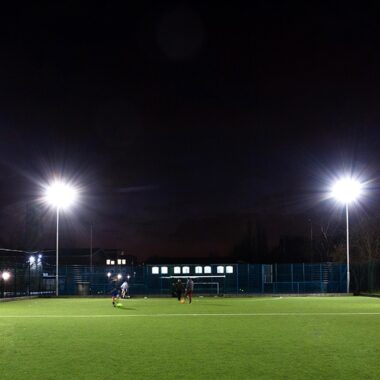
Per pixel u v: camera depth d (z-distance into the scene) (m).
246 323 21.75
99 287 54.12
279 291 53.09
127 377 11.02
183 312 28.28
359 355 13.55
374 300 40.69
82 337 17.42
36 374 11.36
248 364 12.36
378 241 64.50
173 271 53.41
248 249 106.19
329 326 20.41
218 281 53.41
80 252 104.31
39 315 26.92
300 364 12.34
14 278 47.97
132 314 27.14
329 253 79.44
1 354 13.97
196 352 14.12
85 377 11.04
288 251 97.19
